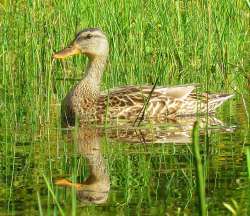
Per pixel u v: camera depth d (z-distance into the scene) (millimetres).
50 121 15086
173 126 14703
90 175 10945
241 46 19422
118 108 15609
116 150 12484
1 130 14109
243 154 11898
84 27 17875
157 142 13086
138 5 17547
